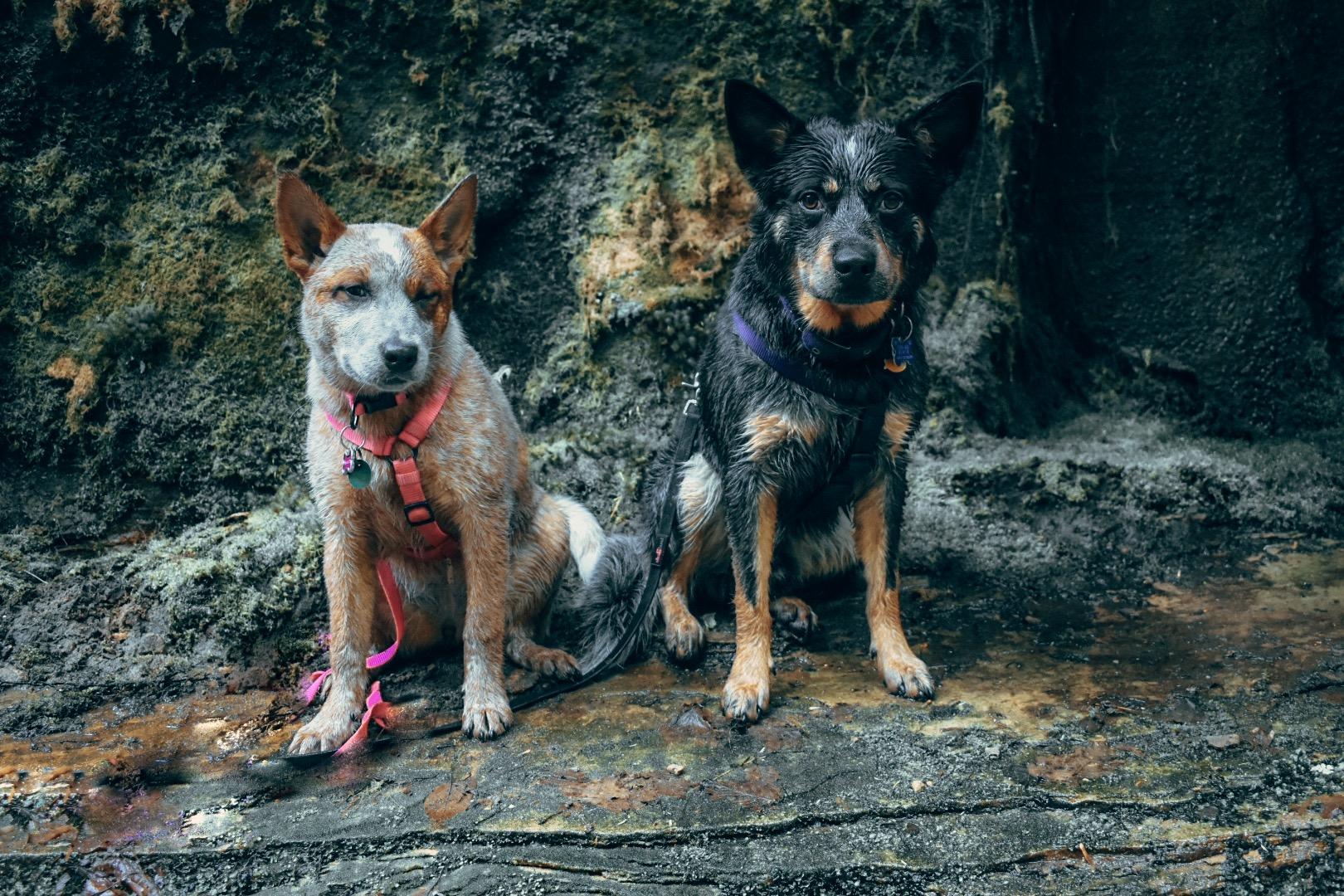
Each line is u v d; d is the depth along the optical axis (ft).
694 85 7.37
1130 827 4.60
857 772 4.93
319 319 5.20
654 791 4.85
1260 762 4.89
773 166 5.58
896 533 5.66
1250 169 7.36
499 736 5.26
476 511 5.36
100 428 6.77
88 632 6.04
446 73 7.18
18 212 6.79
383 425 5.27
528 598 5.85
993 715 5.27
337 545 5.35
